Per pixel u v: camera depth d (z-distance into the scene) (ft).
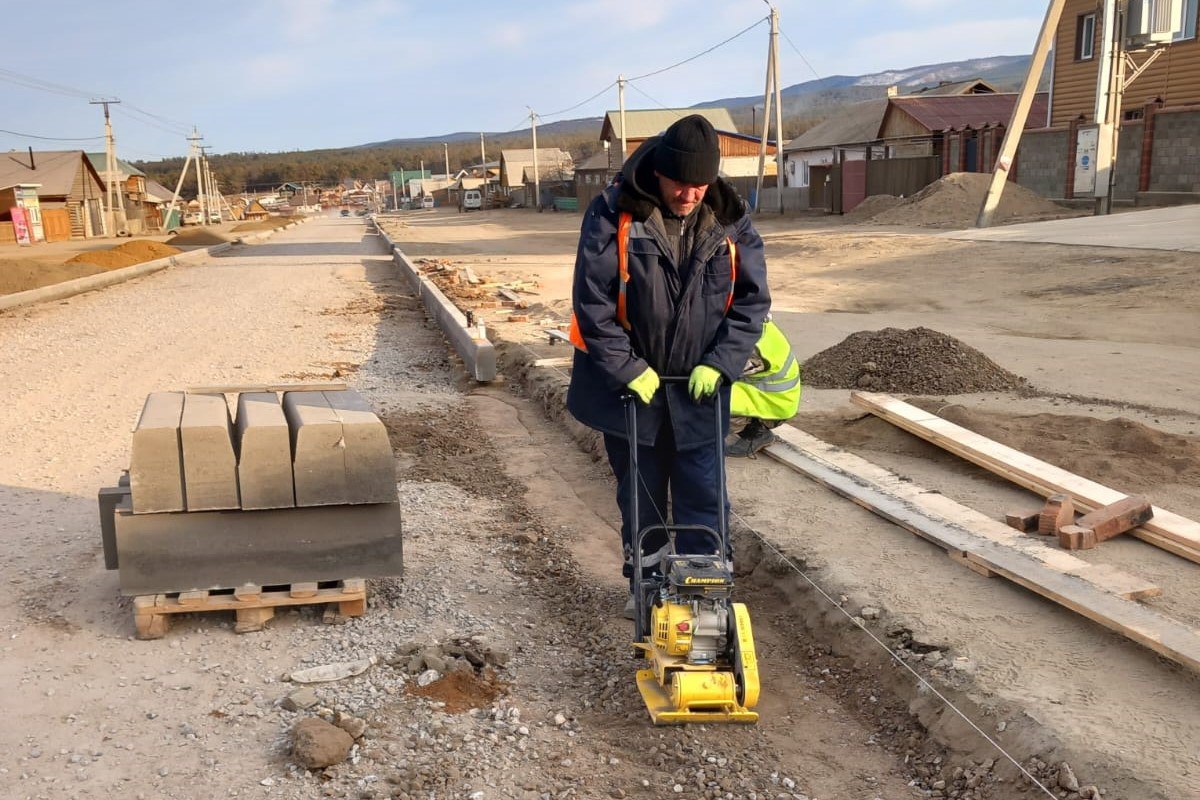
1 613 15.94
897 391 28.63
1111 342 37.50
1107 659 13.02
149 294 69.36
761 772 11.85
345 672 13.99
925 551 16.97
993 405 26.73
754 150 217.56
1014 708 11.91
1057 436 22.93
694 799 11.33
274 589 15.66
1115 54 79.41
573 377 14.73
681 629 12.51
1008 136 80.64
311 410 16.10
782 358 20.31
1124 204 87.86
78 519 20.56
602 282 13.23
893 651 13.80
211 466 14.85
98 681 13.89
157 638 15.20
